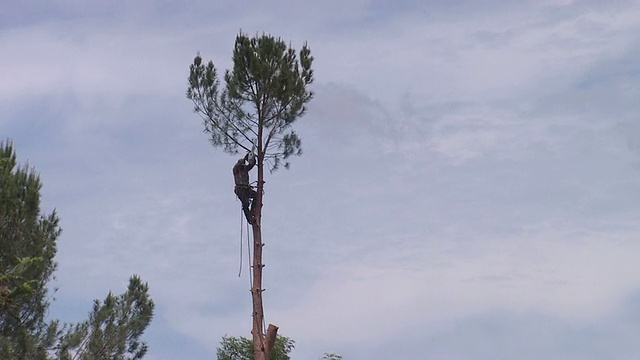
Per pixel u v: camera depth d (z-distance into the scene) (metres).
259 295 30.23
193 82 31.22
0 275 29.55
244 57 31.02
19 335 31.47
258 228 30.62
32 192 31.84
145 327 34.34
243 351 39.38
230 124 31.03
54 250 32.84
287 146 31.09
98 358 33.22
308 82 31.69
